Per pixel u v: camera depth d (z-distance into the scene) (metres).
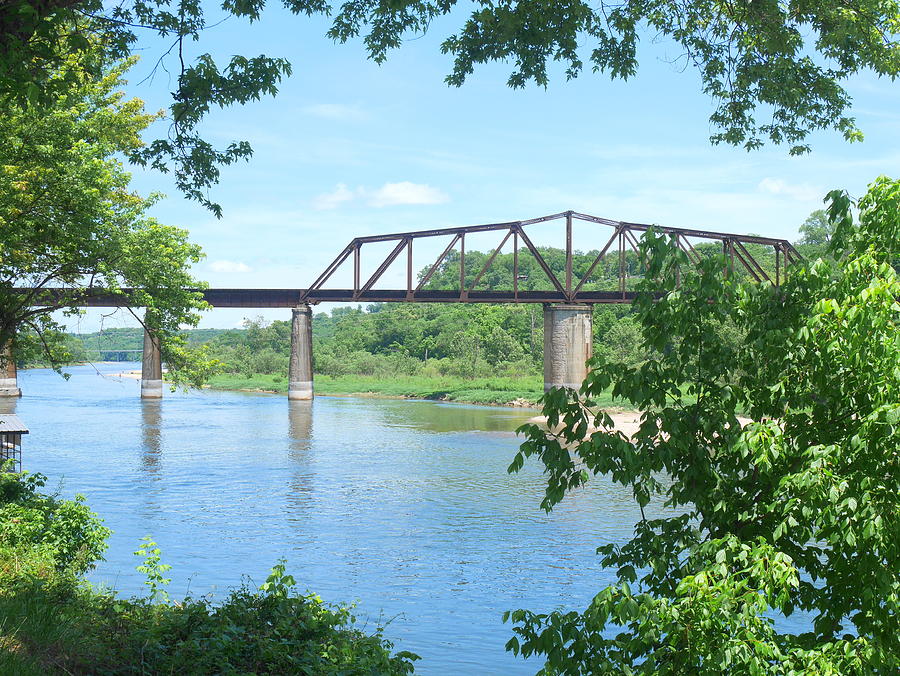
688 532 8.94
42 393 108.12
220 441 55.56
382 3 14.47
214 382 139.38
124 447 51.28
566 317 85.31
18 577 12.55
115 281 29.12
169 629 10.27
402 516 31.08
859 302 7.64
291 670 9.68
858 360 7.70
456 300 86.50
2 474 22.56
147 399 98.88
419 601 20.38
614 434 8.71
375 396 116.19
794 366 8.73
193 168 13.99
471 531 28.53
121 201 29.47
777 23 14.19
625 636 8.62
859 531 7.51
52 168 24.31
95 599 12.16
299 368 98.12
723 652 7.18
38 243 26.36
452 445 54.47
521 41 14.39
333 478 40.38
